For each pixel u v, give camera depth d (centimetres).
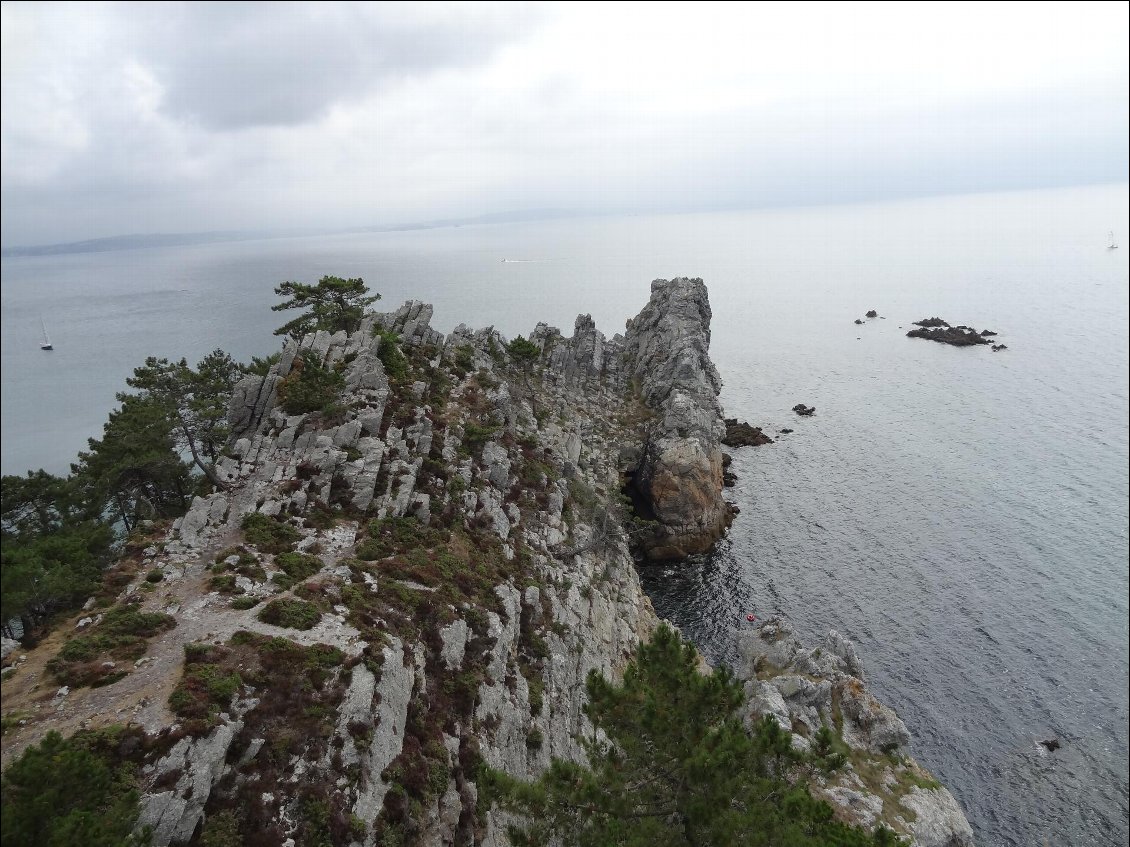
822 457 11044
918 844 3644
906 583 7444
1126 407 12225
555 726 4306
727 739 2375
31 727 2553
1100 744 5325
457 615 4047
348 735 2891
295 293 7062
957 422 12162
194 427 5316
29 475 3931
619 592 6519
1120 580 7250
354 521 4594
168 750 2483
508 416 7281
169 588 3600
